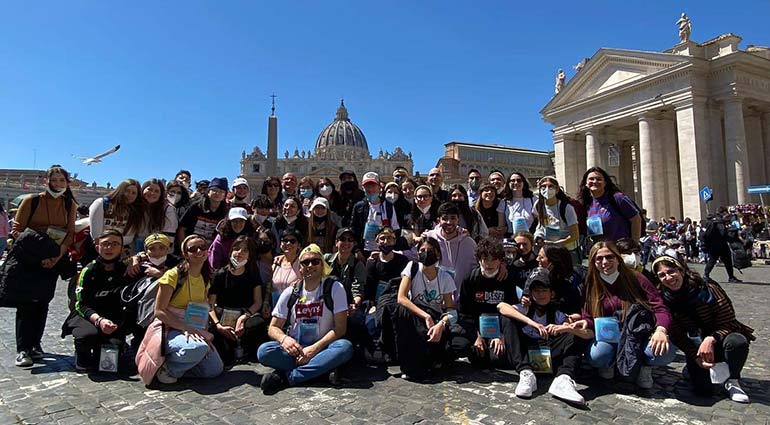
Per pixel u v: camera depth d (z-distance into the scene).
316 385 4.96
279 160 122.12
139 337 6.04
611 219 6.06
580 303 5.17
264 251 6.68
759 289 11.50
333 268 6.43
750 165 32.97
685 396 4.51
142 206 6.92
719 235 12.80
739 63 28.03
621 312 4.82
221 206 7.53
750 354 5.82
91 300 5.48
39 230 5.96
